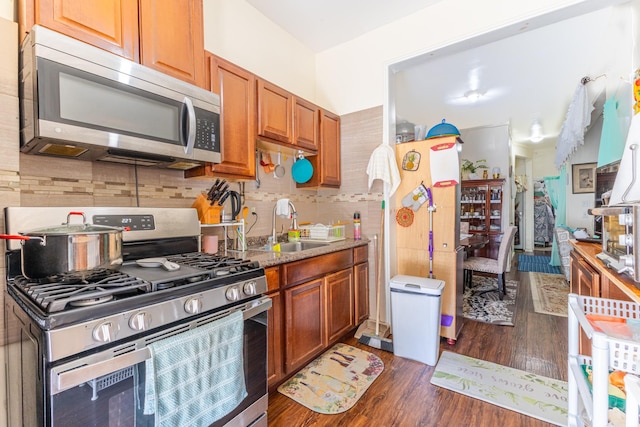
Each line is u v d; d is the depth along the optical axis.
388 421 1.54
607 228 1.43
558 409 1.61
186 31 1.60
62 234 1.01
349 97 2.88
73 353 0.77
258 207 2.44
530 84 3.56
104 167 1.55
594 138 4.83
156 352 0.91
